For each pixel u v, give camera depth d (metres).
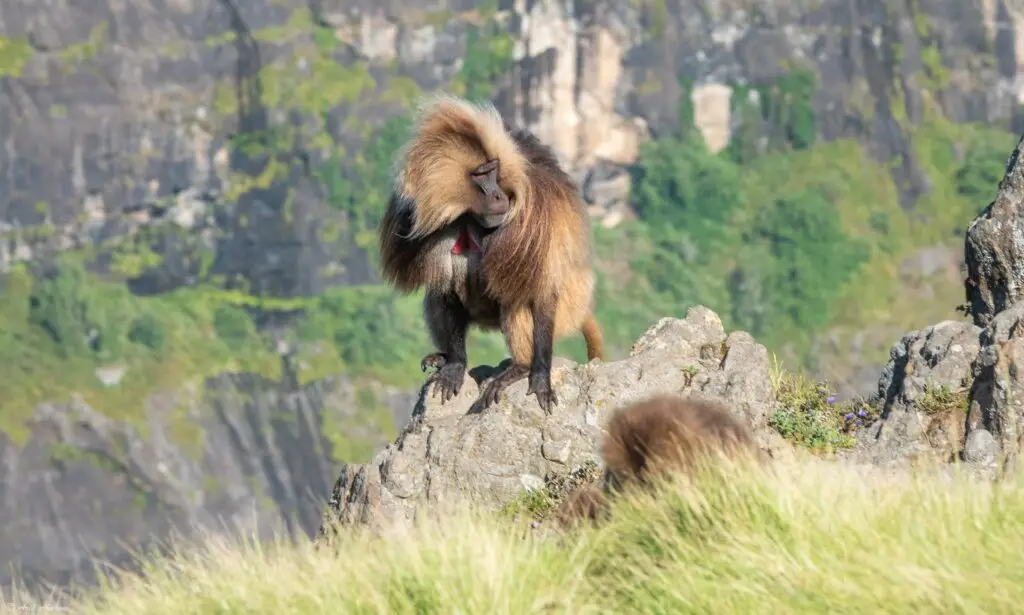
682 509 26.28
